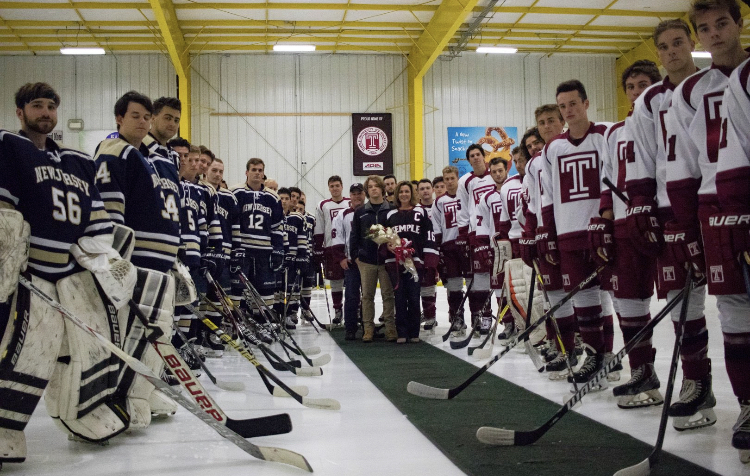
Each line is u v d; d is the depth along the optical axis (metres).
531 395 3.34
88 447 2.51
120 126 2.91
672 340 5.18
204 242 4.72
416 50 16.89
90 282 2.49
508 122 18.02
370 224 6.15
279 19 15.53
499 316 4.48
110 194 2.71
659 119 2.58
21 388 2.22
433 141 17.78
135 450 2.45
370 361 4.85
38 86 2.37
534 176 3.83
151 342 2.52
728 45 2.17
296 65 17.39
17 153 2.29
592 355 3.50
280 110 17.34
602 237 3.04
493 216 5.79
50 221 2.35
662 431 1.91
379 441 2.52
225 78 17.19
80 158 2.53
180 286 3.02
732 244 1.96
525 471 2.04
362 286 6.20
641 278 2.95
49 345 2.30
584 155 3.45
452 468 2.14
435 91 17.80
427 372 4.23
